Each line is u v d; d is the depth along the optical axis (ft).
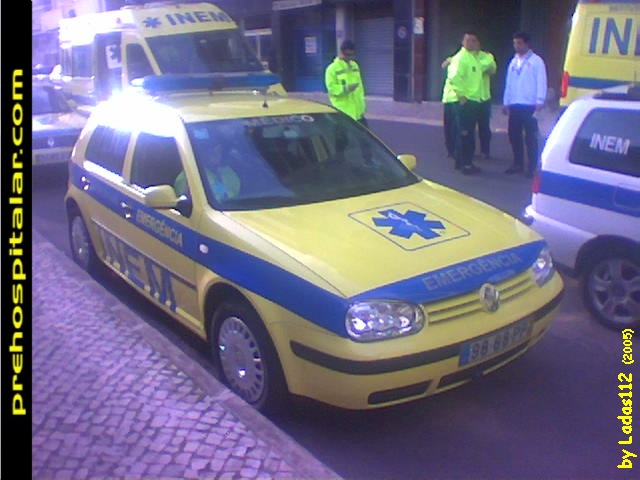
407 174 18.51
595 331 18.74
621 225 17.87
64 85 47.62
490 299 13.78
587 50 29.63
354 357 12.70
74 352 16.20
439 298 13.26
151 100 19.97
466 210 16.35
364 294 12.92
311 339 13.17
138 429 13.15
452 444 13.87
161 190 16.28
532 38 60.34
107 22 42.01
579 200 18.76
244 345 14.79
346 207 15.97
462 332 13.32
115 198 19.93
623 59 28.63
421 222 15.37
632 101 18.10
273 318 13.78
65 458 12.32
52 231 30.37
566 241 19.13
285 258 13.85
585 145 18.81
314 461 12.16
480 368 13.85
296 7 79.41
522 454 13.51
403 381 12.95
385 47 72.18
